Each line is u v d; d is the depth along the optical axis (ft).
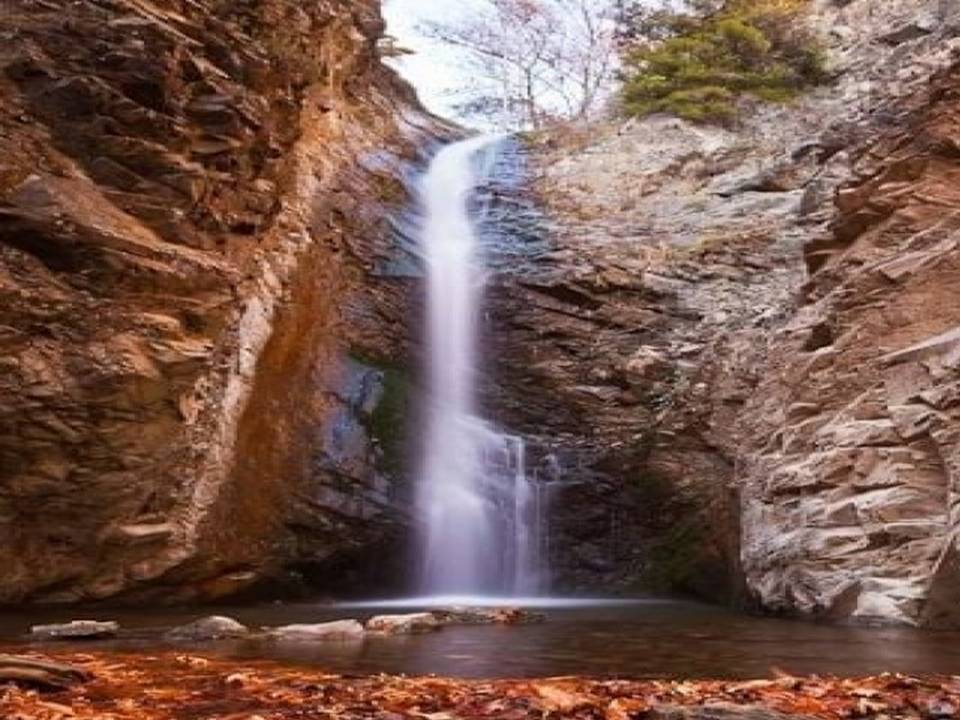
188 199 50.29
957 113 49.26
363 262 69.92
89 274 44.60
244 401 50.55
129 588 45.65
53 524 43.93
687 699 18.57
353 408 58.70
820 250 53.47
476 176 94.99
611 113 107.45
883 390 41.09
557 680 21.40
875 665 24.56
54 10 49.96
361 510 54.95
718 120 95.45
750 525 46.50
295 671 23.04
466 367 69.87
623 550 60.75
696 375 63.31
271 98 59.26
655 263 73.92
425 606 49.44
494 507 60.85
